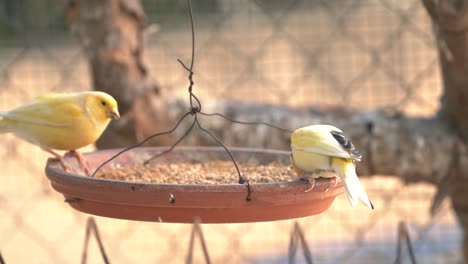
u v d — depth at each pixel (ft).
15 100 48.83
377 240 36.04
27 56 50.88
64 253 37.63
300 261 35.37
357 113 28.27
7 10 46.68
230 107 27.86
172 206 15.35
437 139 27.17
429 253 35.06
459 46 24.85
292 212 16.14
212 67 50.83
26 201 42.45
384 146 27.17
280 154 20.51
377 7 49.52
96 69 27.35
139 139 27.53
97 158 20.30
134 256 37.40
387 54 46.93
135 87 27.07
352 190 16.53
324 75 48.08
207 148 21.09
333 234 37.65
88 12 27.14
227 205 15.34
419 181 28.07
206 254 16.12
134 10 27.35
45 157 45.14
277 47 54.49
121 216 15.98
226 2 49.73
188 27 50.57
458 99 26.37
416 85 40.63
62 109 20.80
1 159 43.45
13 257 36.91
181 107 27.71
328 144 16.88
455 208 28.45
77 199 16.57
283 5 54.29
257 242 38.04
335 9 50.72
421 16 46.93
